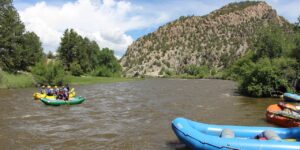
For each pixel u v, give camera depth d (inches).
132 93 1451.8
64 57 2952.8
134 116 770.2
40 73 1914.4
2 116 761.0
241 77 1411.2
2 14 2086.6
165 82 2778.1
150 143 512.7
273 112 668.1
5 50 2037.4
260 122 684.1
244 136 459.8
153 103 1038.4
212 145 392.8
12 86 1699.1
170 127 634.2
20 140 531.8
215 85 2210.9
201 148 401.7
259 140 388.8
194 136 410.3
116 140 532.1
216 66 7495.1
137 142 518.9
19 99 1120.8
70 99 1007.0
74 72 2829.7
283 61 1273.4
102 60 3715.6
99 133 583.8
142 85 2183.8
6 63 2014.0
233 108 904.9
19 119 722.8
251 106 951.0
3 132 589.0
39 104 985.5
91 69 3437.5
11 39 2084.2
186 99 1164.5
